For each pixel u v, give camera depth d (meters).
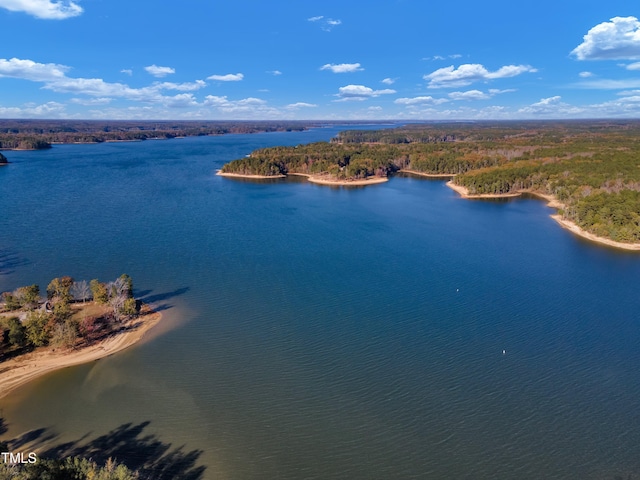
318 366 74.19
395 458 56.09
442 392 68.38
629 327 88.12
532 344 81.81
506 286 107.75
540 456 56.78
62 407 63.00
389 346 80.50
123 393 66.38
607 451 57.69
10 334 74.50
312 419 62.22
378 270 117.12
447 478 53.47
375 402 65.88
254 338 82.25
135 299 95.88
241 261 121.75
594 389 69.50
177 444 57.16
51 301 90.56
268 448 57.03
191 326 85.81
